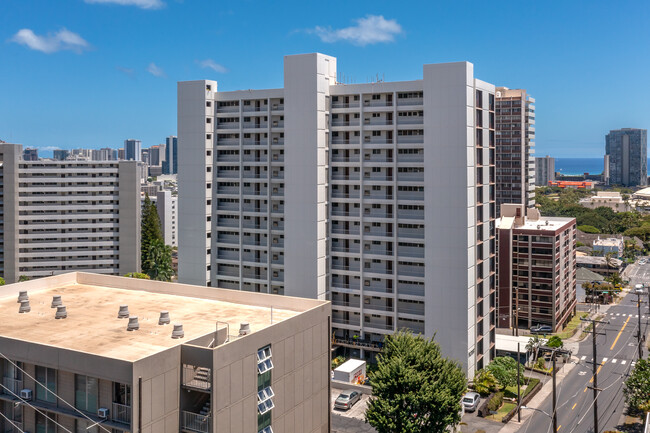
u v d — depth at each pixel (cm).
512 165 19375
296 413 5669
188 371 4872
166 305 6538
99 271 16925
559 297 13312
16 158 16125
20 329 5544
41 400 4941
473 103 9538
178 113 11556
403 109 10006
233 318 6053
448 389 6562
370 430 7894
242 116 11306
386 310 10306
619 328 13575
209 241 11650
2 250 16262
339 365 10181
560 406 8900
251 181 11281
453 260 9456
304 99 10262
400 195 10138
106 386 4631
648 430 6006
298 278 10550
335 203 10650
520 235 13088
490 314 10588
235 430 4866
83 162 16600
